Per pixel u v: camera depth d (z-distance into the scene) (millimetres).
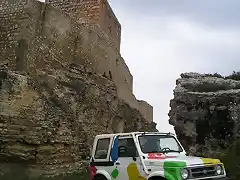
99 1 27562
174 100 16406
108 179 9562
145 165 8406
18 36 18844
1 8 19734
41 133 15844
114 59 29500
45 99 17672
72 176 14695
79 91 21500
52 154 16094
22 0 19422
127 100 31594
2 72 16453
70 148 17719
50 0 29234
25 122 15625
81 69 23438
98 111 23250
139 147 8844
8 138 14805
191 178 7504
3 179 12750
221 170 8188
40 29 20297
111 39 29766
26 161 14695
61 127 17688
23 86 16797
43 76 19219
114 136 9820
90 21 27375
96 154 10391
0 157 14375
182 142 15688
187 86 16781
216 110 15242
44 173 14719
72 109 19641
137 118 31500
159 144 9219
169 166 7703
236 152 13219
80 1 28078
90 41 25359
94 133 21844
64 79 20734
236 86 16328
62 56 22203
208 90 16484
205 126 15352
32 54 19000
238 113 14750
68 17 23047
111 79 28312
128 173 8914
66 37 22719
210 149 14750
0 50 18984
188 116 15711
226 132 14891
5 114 15227
